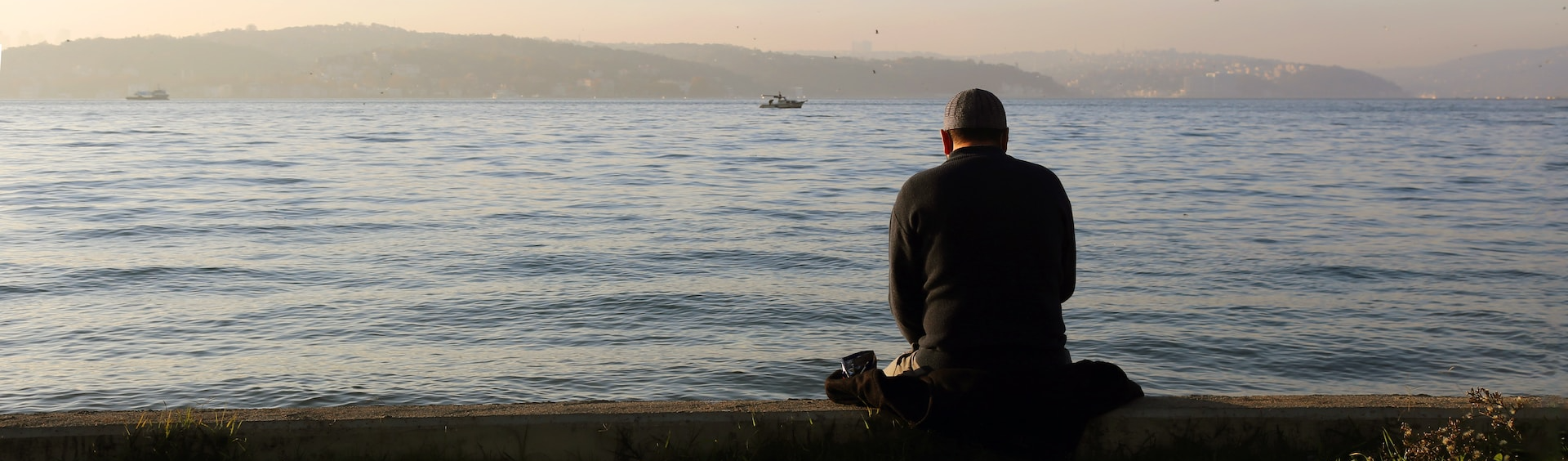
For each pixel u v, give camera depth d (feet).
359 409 12.28
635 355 27.48
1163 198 67.36
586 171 91.09
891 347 28.37
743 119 279.69
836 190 73.82
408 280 37.52
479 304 33.37
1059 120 265.54
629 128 207.10
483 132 183.21
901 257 11.57
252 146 131.54
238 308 32.63
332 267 39.99
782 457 11.57
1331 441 11.86
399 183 77.97
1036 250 11.10
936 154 119.03
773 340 29.07
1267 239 48.01
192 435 11.46
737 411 11.96
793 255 43.52
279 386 24.39
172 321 30.78
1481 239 48.42
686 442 11.81
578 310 32.68
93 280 37.14
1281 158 111.45
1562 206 62.39
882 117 298.35
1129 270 39.68
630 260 42.01
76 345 27.99
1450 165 98.94
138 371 25.54
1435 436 11.43
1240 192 71.46
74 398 23.32
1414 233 50.31
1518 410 11.80
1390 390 24.75
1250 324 30.71
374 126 211.00
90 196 67.36
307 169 92.02
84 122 229.86
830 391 12.64
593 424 11.71
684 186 75.97
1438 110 399.65
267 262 41.06
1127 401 11.96
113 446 11.40
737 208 61.87
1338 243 46.98
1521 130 193.88
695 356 27.40
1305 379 25.64
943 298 11.28
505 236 48.91
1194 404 12.09
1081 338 29.22
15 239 47.39
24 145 133.28
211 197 67.05
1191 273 38.99
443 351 27.76
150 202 63.82
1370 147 133.69
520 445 11.68
